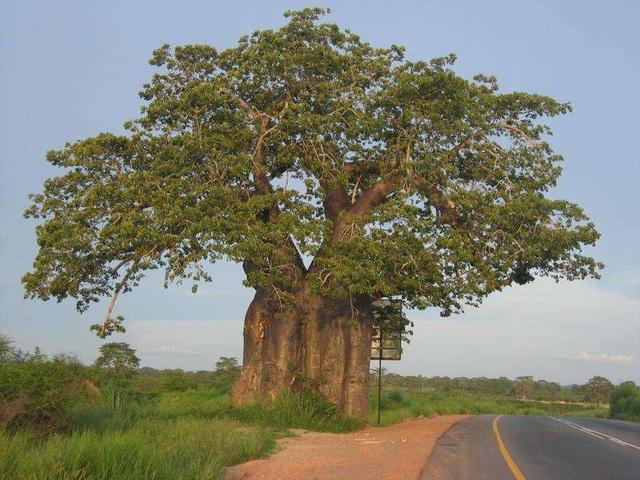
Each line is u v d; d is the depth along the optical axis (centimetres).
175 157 2142
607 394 11000
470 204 2205
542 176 2411
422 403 4603
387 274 2161
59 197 2233
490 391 12625
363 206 2439
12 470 937
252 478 1198
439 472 1323
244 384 2436
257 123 2328
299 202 2144
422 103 2298
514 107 2412
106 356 4188
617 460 1598
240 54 2395
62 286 2164
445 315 2389
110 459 974
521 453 1692
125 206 2122
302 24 2386
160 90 2427
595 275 2400
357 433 2222
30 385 1379
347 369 2439
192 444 1345
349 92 2338
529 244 2261
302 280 2477
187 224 2030
